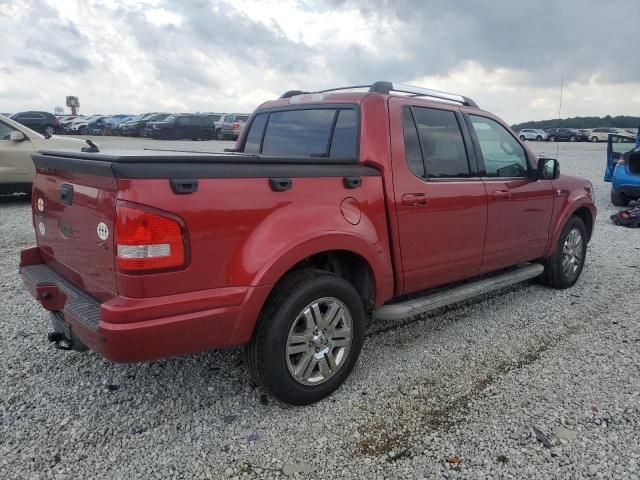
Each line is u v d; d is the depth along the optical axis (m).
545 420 3.14
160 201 2.57
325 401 3.35
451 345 4.18
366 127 3.65
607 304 5.16
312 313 3.19
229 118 35.22
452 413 3.22
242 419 3.15
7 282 5.48
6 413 3.16
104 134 39.47
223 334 2.87
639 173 10.49
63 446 2.88
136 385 3.51
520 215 4.76
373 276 3.57
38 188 3.57
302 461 2.78
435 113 4.08
